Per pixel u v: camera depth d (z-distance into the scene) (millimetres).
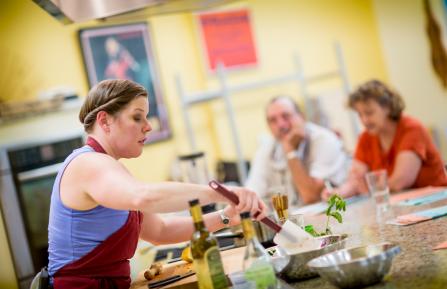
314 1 5488
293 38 5398
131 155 1791
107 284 1742
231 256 1956
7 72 4285
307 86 5387
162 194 1494
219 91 4520
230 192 1485
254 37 5230
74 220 1697
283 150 4133
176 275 1790
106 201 1562
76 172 1637
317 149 4016
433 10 5168
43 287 1753
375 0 5625
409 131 3010
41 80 4391
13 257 3822
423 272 1289
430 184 2986
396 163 3025
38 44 4410
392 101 3053
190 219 2111
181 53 4965
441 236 1626
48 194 3947
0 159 3824
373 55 5684
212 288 1393
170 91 4895
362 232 1967
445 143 5309
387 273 1286
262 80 5172
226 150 5016
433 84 5312
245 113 5102
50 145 4004
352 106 3172
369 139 3270
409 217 2018
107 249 1728
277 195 1922
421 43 5340
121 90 1718
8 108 3988
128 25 4742
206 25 5020
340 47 5039
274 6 5332
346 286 1270
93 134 1757
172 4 2393
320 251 1438
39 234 3910
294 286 1415
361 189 3264
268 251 1675
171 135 4848
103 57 4629
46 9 2086
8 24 4324
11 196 3830
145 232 2018
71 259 1734
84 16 2230
